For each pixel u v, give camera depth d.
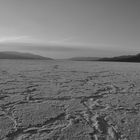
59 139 1.28
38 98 2.39
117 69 7.62
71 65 9.90
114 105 2.13
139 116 1.76
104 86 3.41
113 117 1.73
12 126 1.47
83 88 3.17
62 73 5.46
